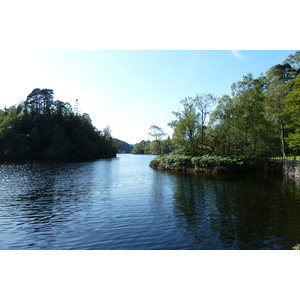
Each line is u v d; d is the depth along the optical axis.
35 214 12.82
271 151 34.88
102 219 11.81
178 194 17.94
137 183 24.16
